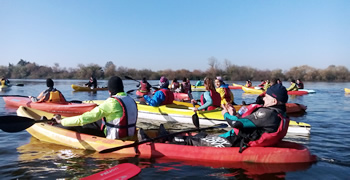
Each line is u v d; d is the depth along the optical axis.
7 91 17.92
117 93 4.00
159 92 7.32
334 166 3.37
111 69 55.22
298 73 48.47
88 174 3.16
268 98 3.34
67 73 58.12
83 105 8.33
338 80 46.75
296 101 12.68
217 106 6.74
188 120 6.85
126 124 3.92
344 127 6.21
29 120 4.19
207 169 3.25
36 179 3.01
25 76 60.19
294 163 3.36
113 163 3.52
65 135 4.36
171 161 3.55
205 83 6.69
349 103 11.70
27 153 3.96
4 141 4.61
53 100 8.69
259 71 51.69
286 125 3.25
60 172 3.22
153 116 7.38
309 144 4.62
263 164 3.33
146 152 3.76
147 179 2.99
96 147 3.95
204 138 3.78
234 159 3.42
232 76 50.84
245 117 3.31
